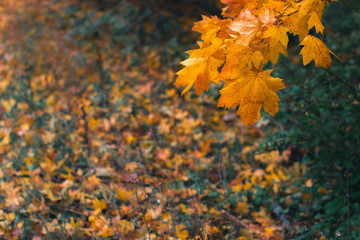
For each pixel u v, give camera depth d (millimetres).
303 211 2631
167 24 5801
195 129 3508
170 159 3092
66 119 3451
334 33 4609
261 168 3191
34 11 6488
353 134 2742
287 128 3262
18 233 2361
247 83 1306
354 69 2984
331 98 2828
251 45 1337
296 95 2732
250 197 2828
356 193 2502
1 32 5836
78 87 4137
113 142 3406
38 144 3193
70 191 2639
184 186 2705
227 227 2438
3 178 2809
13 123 3518
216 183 2920
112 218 2412
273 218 2727
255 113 1322
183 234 2178
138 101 4039
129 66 5027
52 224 2295
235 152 3270
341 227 2273
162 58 5113
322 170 2770
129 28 5875
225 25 1395
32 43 5469
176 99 3980
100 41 5578
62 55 4977
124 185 2809
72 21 6262
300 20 1429
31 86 4195
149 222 2393
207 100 3879
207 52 1350
